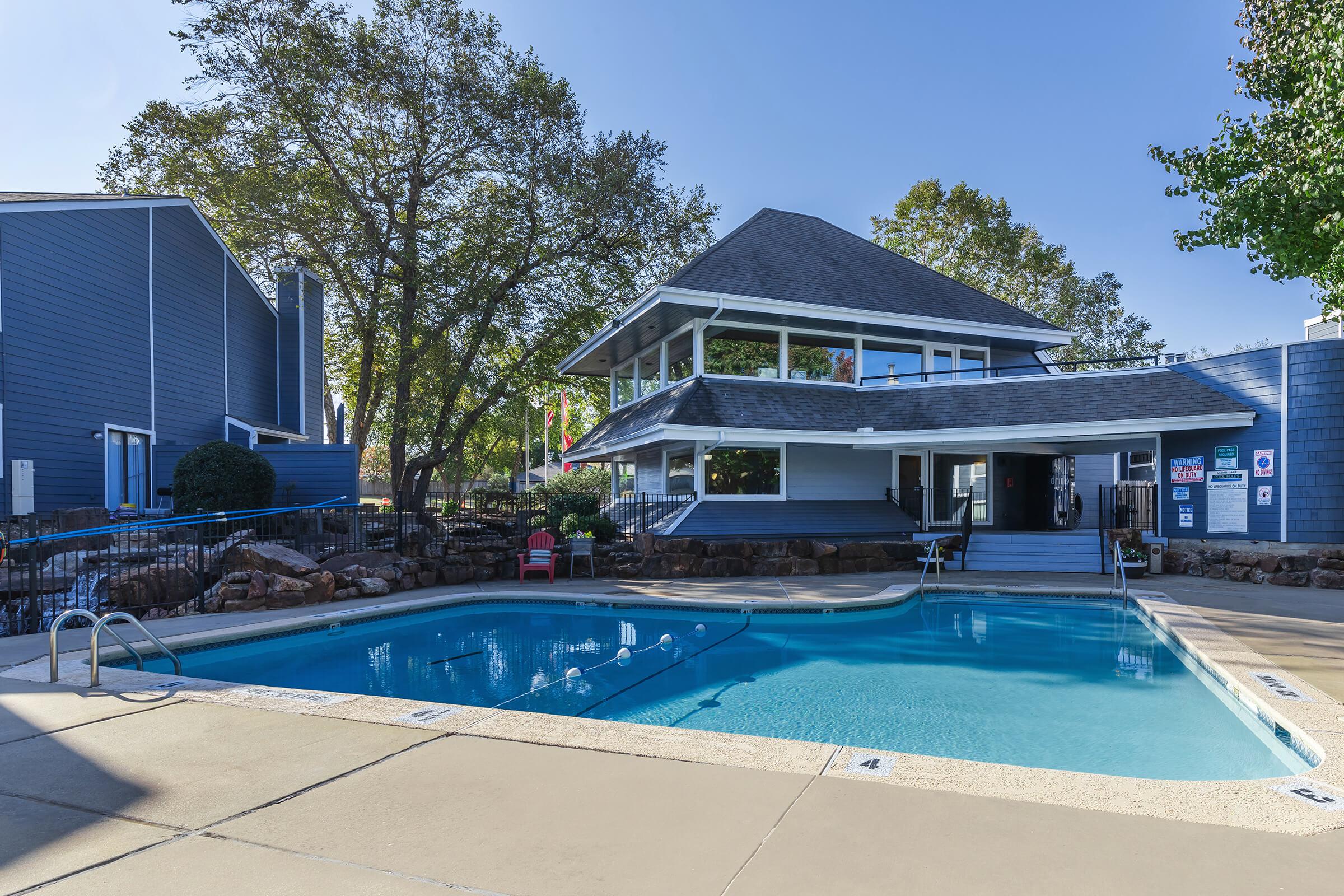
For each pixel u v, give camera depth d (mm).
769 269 20578
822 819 3564
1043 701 7570
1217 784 4055
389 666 9383
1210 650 8109
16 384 15102
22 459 15211
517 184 26062
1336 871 3016
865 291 21141
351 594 13180
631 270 28062
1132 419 17344
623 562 16797
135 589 11445
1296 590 14000
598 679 8641
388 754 4629
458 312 22719
